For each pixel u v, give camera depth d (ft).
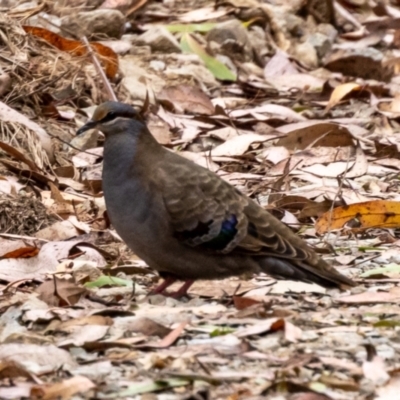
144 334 28.96
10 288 34.83
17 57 55.93
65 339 28.76
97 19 65.00
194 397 24.47
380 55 71.31
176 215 32.09
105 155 32.86
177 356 27.09
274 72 69.51
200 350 27.58
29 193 45.80
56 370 26.53
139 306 32.17
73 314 30.91
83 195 46.44
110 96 55.62
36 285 35.53
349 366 26.63
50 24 62.80
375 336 29.07
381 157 53.52
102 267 37.32
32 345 27.66
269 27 74.13
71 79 56.59
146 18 71.77
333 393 25.20
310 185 48.16
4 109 49.78
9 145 47.34
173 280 33.78
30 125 49.49
